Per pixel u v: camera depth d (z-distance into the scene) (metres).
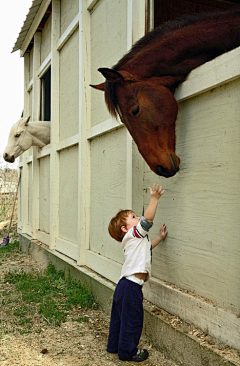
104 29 4.52
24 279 5.42
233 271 2.39
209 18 2.84
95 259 4.61
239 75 2.30
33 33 7.82
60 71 6.36
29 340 3.33
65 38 5.88
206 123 2.67
